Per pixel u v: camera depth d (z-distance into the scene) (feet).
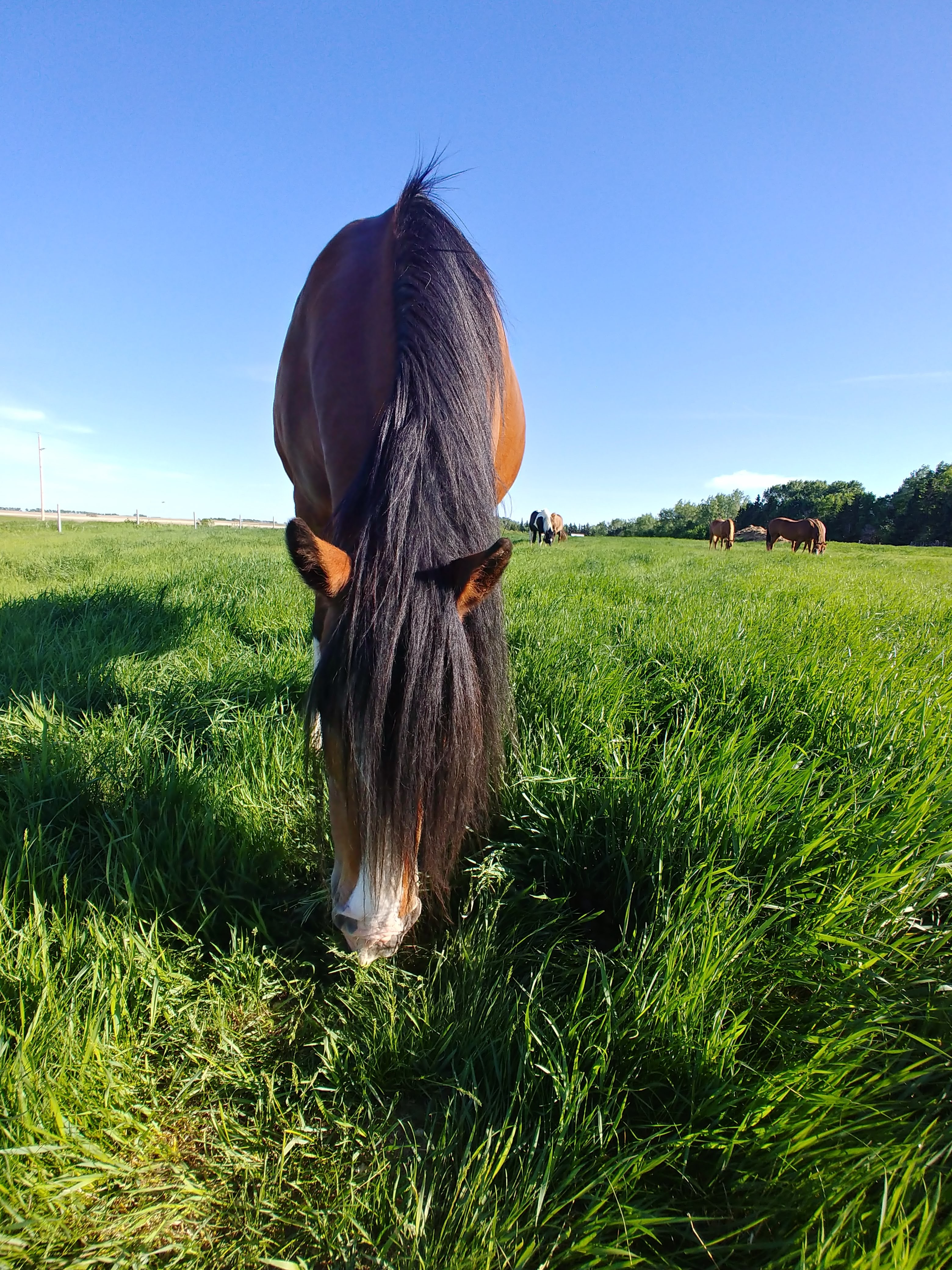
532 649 11.43
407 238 6.33
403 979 5.42
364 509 4.74
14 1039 4.36
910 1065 4.10
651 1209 3.69
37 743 7.93
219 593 17.72
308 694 4.49
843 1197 3.55
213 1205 3.93
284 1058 4.92
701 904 5.32
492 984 5.27
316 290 8.16
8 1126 3.88
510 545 4.27
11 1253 3.46
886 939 5.24
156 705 9.84
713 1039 4.34
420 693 4.08
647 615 15.24
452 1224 3.71
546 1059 4.56
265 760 7.76
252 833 6.73
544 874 6.54
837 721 8.54
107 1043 4.52
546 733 8.57
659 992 4.68
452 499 4.93
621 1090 4.28
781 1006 4.89
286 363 8.99
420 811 4.26
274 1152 4.23
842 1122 3.89
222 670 10.92
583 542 113.70
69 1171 3.86
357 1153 4.20
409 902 4.51
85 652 11.94
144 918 5.68
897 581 27.48
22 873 5.75
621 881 6.38
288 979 5.47
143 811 6.87
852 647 12.08
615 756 7.56
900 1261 3.06
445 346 5.47
